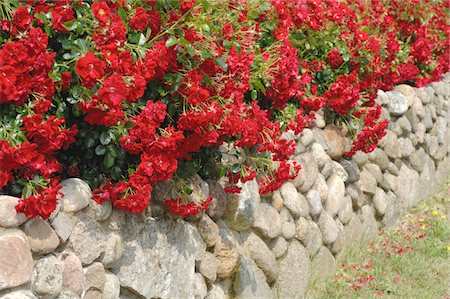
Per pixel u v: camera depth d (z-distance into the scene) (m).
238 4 3.86
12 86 2.62
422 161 6.60
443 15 6.93
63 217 2.83
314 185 4.77
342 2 5.50
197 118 3.23
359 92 5.16
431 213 6.28
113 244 3.09
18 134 2.67
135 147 3.04
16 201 2.62
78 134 3.01
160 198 3.42
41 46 2.72
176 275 3.50
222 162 3.86
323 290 4.70
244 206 3.99
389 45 5.58
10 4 2.81
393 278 4.98
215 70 3.54
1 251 2.51
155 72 3.19
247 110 3.69
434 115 6.82
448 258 5.46
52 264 2.74
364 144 5.13
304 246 4.59
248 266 4.04
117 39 2.97
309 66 4.78
